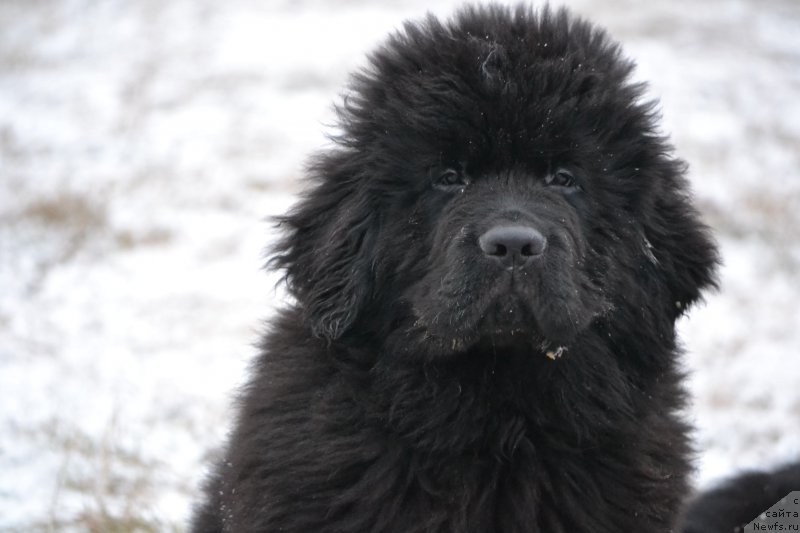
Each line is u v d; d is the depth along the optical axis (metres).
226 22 32.62
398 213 5.99
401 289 5.95
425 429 5.82
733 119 24.55
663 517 5.98
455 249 5.65
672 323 6.27
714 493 7.79
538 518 5.85
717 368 12.92
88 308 13.92
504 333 5.67
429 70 6.04
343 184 6.12
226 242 16.58
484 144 5.92
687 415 7.25
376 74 6.32
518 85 5.92
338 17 32.94
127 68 28.22
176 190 19.06
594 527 5.83
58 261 15.60
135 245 16.41
